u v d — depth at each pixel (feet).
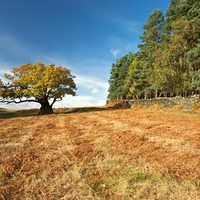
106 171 14.17
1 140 25.25
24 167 15.28
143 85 131.03
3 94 82.28
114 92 183.93
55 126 38.81
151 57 116.26
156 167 14.56
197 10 80.18
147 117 48.73
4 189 11.66
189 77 83.97
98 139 24.13
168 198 10.28
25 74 87.76
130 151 18.76
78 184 12.13
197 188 11.21
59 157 17.54
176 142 21.50
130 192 11.00
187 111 63.26
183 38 84.69
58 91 87.76
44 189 11.62
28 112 113.29
